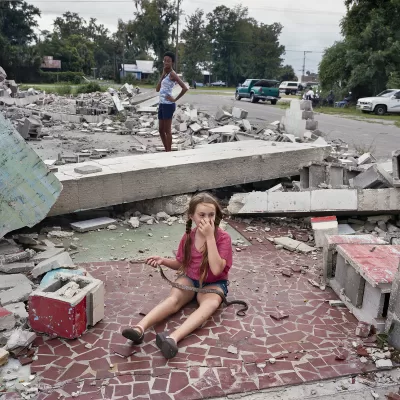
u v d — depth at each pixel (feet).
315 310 13.50
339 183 22.84
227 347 11.43
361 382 10.41
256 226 20.86
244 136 36.47
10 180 15.14
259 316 13.00
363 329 12.09
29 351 10.95
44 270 14.51
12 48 191.01
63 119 58.13
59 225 19.92
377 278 11.80
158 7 238.27
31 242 17.16
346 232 19.56
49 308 11.39
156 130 49.39
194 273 12.98
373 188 20.58
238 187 26.43
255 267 16.38
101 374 10.26
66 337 11.47
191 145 38.99
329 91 119.85
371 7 113.39
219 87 256.93
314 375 10.49
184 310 13.15
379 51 105.70
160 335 10.80
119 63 286.87
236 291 14.48
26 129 41.55
